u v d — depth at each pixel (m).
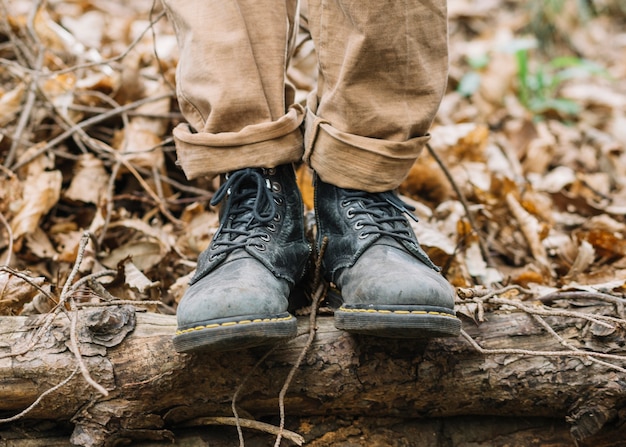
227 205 1.20
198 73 1.17
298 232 1.24
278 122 1.17
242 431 1.21
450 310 1.09
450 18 4.07
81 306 1.24
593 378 1.17
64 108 1.90
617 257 1.75
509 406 1.21
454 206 1.94
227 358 1.15
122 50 2.43
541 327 1.21
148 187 1.76
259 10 1.18
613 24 4.55
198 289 1.09
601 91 3.45
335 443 1.22
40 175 1.75
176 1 1.19
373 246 1.18
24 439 1.17
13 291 1.32
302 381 1.17
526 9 4.06
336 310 1.16
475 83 3.09
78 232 1.70
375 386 1.18
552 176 2.35
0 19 2.16
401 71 1.14
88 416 1.13
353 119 1.16
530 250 1.84
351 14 1.09
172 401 1.16
